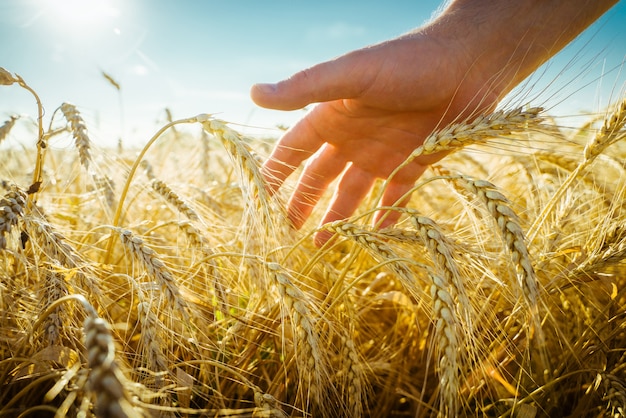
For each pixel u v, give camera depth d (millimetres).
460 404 320
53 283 275
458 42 417
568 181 346
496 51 430
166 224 371
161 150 806
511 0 445
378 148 460
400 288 466
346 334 325
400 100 412
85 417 201
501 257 338
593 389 336
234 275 419
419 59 397
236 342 356
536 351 354
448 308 258
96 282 305
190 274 372
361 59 386
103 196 447
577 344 347
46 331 265
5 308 303
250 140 375
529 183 510
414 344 405
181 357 350
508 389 336
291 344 343
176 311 304
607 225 358
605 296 413
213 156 796
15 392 282
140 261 290
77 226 483
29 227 292
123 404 157
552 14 437
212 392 326
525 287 272
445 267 282
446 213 580
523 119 305
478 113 410
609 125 322
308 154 473
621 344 372
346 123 444
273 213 324
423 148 317
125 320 358
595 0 435
